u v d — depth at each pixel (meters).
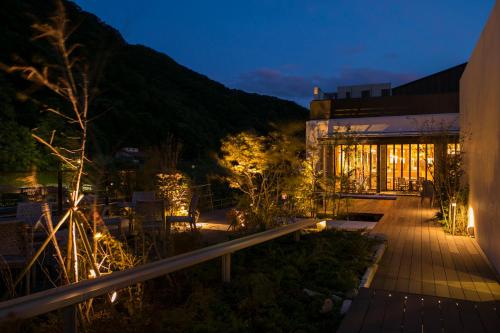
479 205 7.39
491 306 3.79
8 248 4.43
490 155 6.20
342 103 16.56
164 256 5.32
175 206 10.02
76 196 3.50
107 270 4.41
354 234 6.92
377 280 5.28
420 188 15.81
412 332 3.20
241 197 8.62
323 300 4.15
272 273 4.85
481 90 7.20
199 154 20.47
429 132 13.54
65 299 2.47
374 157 16.80
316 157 11.05
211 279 4.65
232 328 3.32
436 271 5.71
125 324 3.19
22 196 11.18
